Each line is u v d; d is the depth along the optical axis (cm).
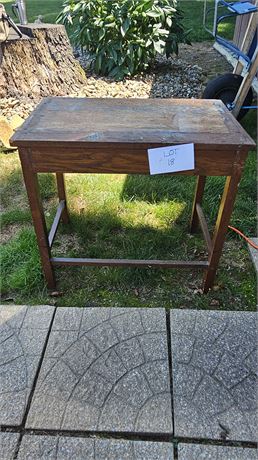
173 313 150
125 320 148
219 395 123
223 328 144
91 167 127
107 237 191
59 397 123
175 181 233
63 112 145
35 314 150
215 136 124
